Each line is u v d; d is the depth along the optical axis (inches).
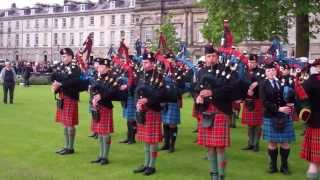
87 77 414.6
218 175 302.8
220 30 631.2
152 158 336.5
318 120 271.1
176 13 2338.8
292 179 326.6
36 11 3400.6
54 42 3255.4
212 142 296.5
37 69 1780.3
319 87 269.3
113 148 429.4
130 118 449.7
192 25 2290.8
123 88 362.6
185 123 602.5
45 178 305.9
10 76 839.7
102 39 2987.2
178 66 455.2
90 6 3105.3
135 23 2481.5
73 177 319.9
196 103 306.5
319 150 270.8
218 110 297.0
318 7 587.5
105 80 360.8
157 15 2394.2
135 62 442.3
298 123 593.9
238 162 378.6
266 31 616.4
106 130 361.1
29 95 1042.7
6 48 3548.2
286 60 466.6
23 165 348.2
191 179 321.4
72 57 399.5
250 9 612.1
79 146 431.5
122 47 435.2
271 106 333.4
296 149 437.1
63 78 392.2
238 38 612.7
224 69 300.7
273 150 343.0
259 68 413.1
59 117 401.4
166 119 413.7
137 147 434.9
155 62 348.2
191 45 2278.5
